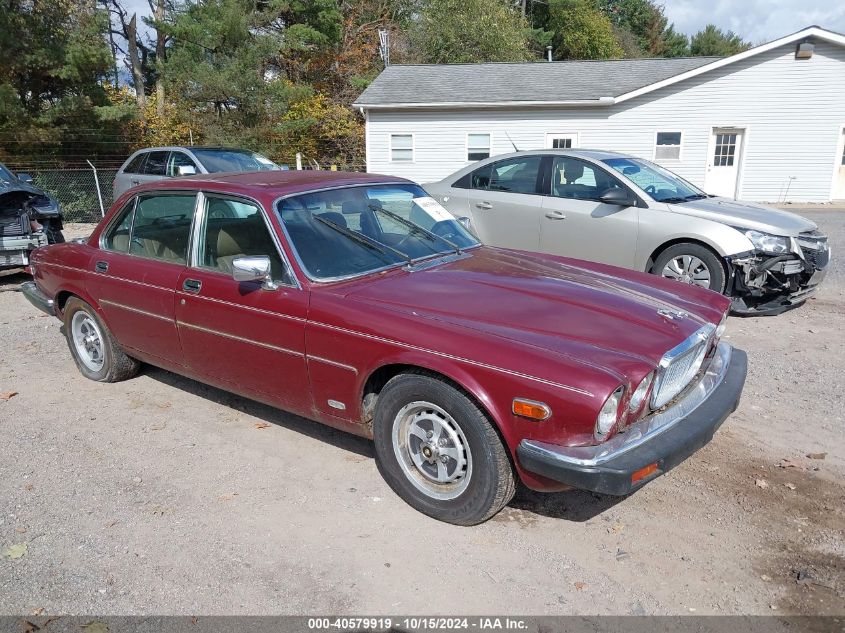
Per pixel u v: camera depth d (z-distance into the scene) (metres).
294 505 3.55
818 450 4.10
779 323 6.77
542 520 3.42
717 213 6.74
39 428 4.50
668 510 3.49
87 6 20.58
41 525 3.39
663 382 3.13
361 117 28.25
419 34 32.34
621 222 7.03
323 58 29.88
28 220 8.70
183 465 3.98
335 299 3.56
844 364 5.55
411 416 3.39
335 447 4.19
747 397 4.90
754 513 3.45
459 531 3.32
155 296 4.39
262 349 3.84
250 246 3.93
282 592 2.90
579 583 2.95
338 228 4.03
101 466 3.98
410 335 3.24
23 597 2.87
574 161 7.50
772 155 20.17
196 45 23.17
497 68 23.39
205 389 5.16
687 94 20.09
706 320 3.60
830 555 3.12
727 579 2.97
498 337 3.11
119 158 20.59
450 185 8.40
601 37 43.53
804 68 19.28
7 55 16.59
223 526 3.37
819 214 16.97
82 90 18.56
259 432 4.41
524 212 7.68
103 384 5.28
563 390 2.83
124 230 4.81
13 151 18.06
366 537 3.27
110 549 3.19
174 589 2.91
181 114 23.05
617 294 3.74
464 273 3.95
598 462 2.80
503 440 3.10
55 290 5.25
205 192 4.23
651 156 20.72
